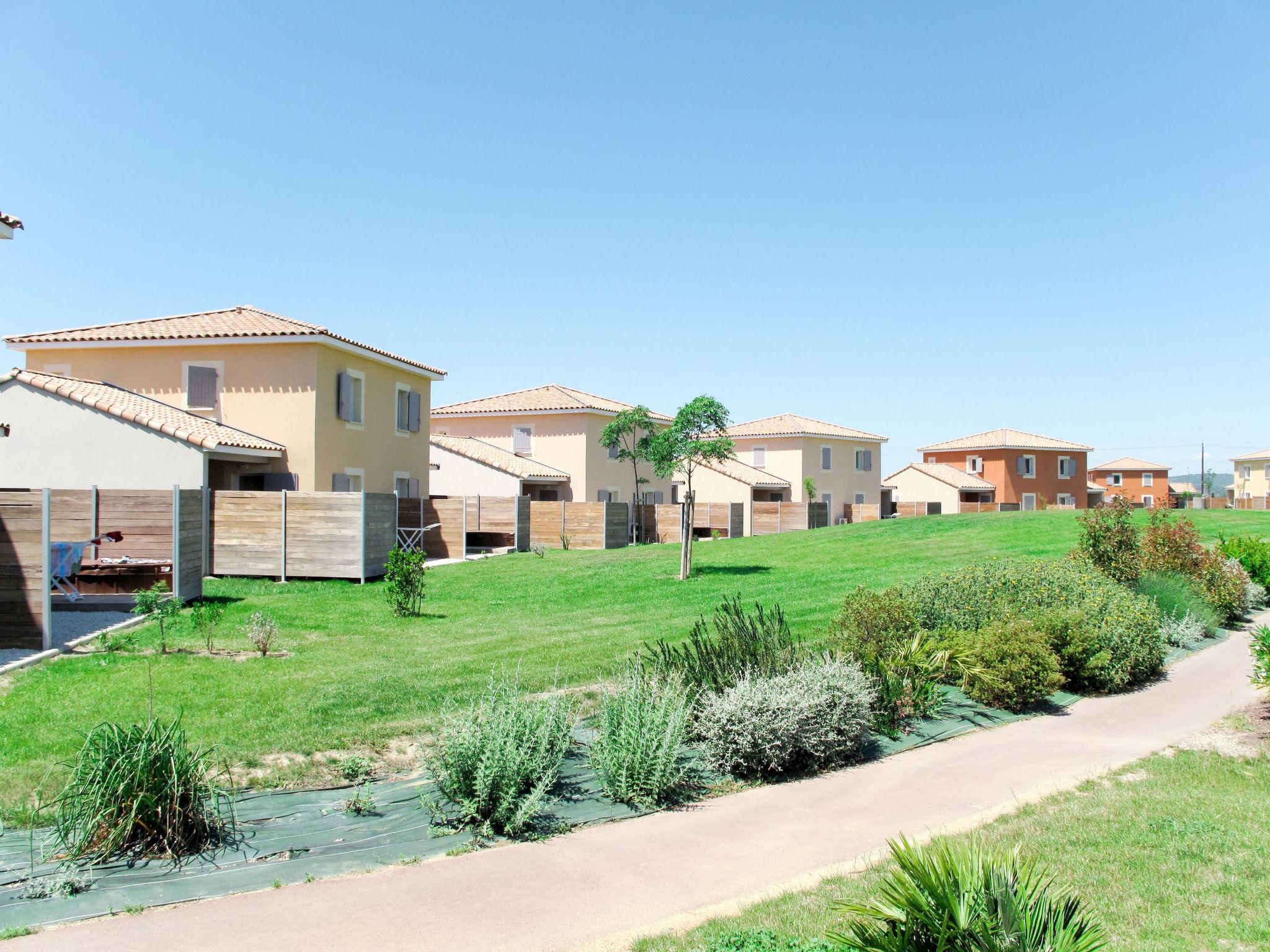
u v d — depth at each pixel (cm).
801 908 538
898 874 428
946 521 3525
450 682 1069
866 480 5778
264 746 828
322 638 1365
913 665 1057
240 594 1845
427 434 3266
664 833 694
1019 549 2652
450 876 603
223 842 648
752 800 780
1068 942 386
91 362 2588
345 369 2661
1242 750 909
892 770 865
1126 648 1184
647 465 4619
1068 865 610
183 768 651
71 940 506
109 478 2080
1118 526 1670
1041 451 6494
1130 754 906
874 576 2164
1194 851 631
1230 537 2908
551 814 730
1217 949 492
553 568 2448
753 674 951
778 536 3494
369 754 831
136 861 615
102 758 632
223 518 2131
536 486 4091
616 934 518
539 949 500
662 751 760
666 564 2533
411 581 1599
